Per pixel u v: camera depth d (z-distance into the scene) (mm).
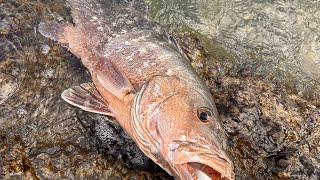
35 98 552
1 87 546
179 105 450
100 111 506
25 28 602
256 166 531
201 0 752
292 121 575
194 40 682
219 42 710
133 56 519
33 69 571
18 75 560
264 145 551
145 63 506
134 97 471
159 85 465
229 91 602
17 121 533
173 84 469
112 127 535
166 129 437
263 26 740
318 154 550
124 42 542
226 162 410
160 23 706
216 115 466
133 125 465
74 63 585
